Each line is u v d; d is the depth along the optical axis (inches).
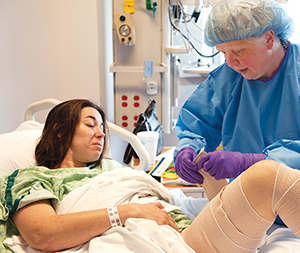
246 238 38.2
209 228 39.4
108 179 52.7
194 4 93.4
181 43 121.1
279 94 53.1
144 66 95.5
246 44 48.7
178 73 103.2
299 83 51.1
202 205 58.2
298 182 35.3
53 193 48.8
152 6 93.9
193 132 62.1
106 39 114.3
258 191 36.5
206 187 51.6
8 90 82.7
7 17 81.6
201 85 62.6
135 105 99.7
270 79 52.4
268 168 36.7
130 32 94.0
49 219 42.8
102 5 109.3
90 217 43.1
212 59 123.1
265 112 54.1
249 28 47.1
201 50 121.3
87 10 106.0
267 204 36.5
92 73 109.0
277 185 35.8
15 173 50.9
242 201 37.4
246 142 55.9
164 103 99.7
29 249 44.2
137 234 40.5
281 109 52.1
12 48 83.8
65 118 57.2
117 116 100.6
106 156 69.9
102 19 109.5
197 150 55.7
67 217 42.9
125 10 94.6
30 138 63.5
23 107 89.3
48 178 50.2
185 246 39.9
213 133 63.4
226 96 59.0
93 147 57.0
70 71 109.9
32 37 92.4
